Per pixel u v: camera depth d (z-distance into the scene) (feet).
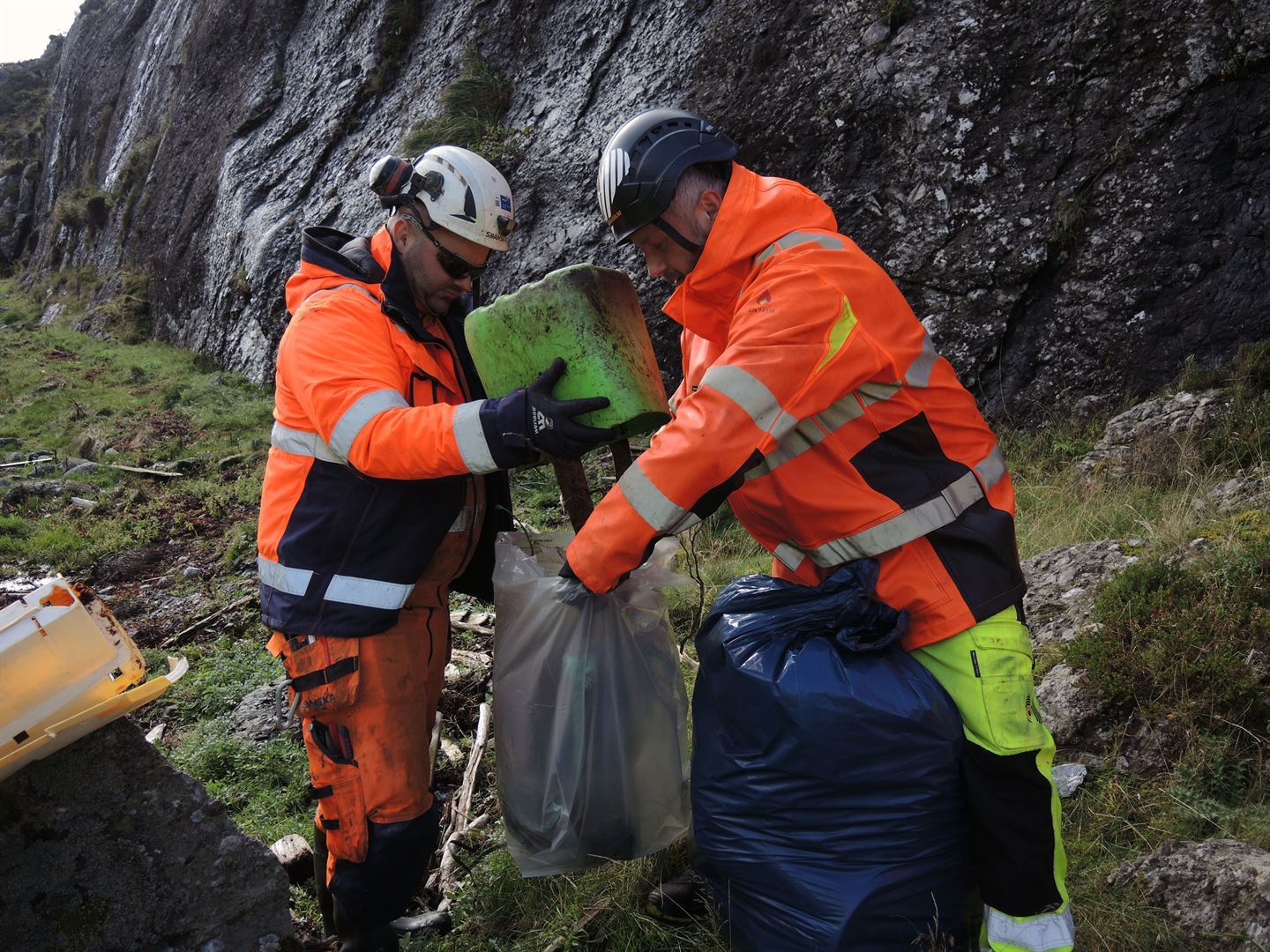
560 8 35.76
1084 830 7.98
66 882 5.74
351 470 6.74
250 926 6.18
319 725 7.00
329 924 8.15
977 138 22.86
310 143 49.14
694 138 6.35
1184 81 20.61
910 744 6.11
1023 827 6.10
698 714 6.93
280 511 7.02
